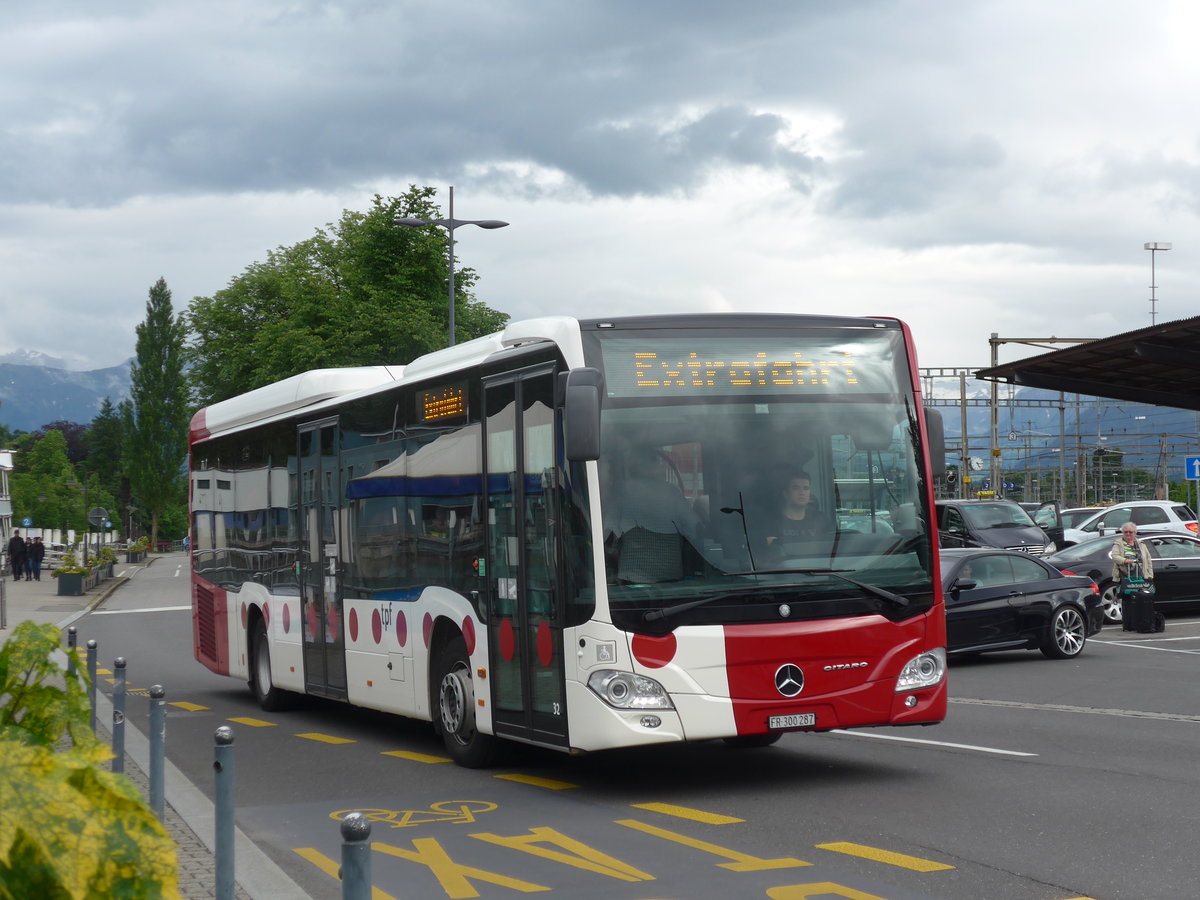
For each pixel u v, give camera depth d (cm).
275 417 1656
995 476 6612
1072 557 2800
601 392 986
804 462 1014
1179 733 1258
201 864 805
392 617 1302
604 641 958
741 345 1026
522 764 1189
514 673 1069
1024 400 7562
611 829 885
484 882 748
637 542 970
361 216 7019
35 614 4094
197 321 7150
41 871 203
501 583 1088
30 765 210
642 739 951
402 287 5975
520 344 1083
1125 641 2348
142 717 1661
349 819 352
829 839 831
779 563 991
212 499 1934
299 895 725
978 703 1541
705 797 997
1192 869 729
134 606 4625
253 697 1898
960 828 853
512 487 1070
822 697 985
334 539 1454
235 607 1800
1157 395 3206
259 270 7162
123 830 212
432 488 1215
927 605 1028
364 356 5819
